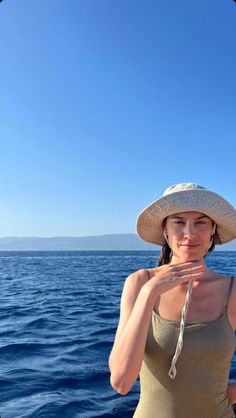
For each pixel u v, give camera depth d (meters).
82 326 4.90
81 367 3.09
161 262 1.20
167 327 0.98
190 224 1.01
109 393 2.54
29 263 30.73
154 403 0.99
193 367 0.96
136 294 1.05
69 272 18.02
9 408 2.33
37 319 5.54
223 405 1.00
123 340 0.91
